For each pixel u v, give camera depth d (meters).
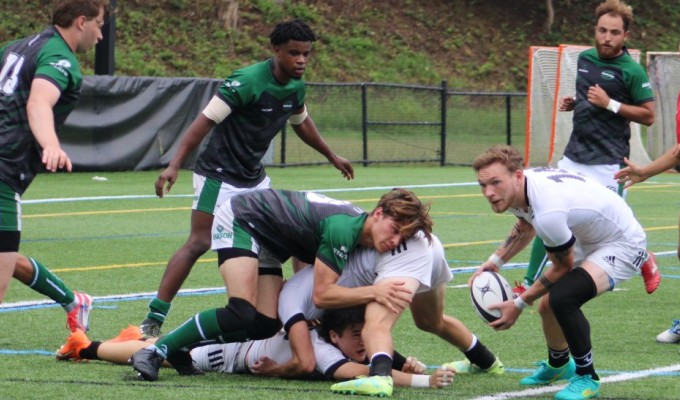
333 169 67.19
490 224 39.66
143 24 98.88
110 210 43.06
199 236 20.05
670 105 68.69
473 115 90.81
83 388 15.25
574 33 120.69
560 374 16.23
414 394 15.22
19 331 19.98
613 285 15.42
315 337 16.27
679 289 26.28
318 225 15.70
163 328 20.67
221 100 19.88
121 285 25.80
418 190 53.25
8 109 15.87
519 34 118.06
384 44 110.31
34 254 30.98
